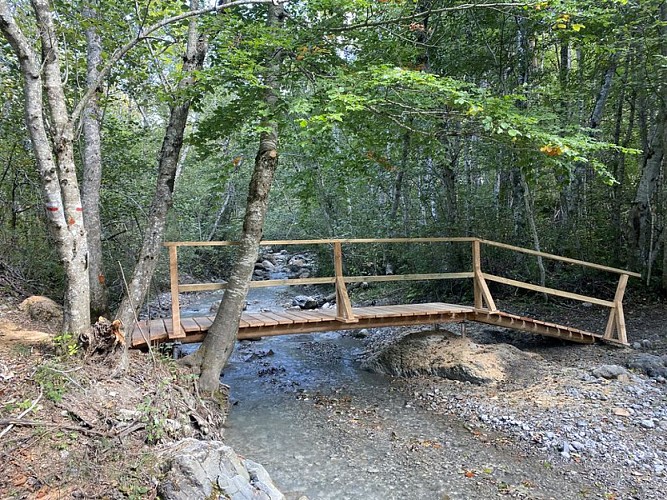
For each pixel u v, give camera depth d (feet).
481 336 27.07
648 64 27.32
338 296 21.24
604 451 14.10
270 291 52.19
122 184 32.24
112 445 10.26
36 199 30.89
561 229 32.68
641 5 25.63
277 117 17.89
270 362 25.62
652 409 16.37
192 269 55.26
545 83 32.86
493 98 17.28
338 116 15.06
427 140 25.81
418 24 21.63
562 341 24.98
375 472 13.88
